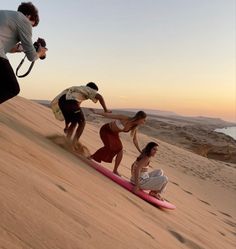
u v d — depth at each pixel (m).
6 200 2.80
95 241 3.15
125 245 3.55
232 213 13.09
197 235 6.49
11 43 4.93
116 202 5.30
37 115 10.83
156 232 5.04
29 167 4.07
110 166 9.59
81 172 5.77
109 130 7.40
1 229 2.44
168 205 7.27
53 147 6.54
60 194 3.73
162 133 45.59
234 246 7.40
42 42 5.30
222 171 22.77
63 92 7.38
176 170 18.98
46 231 2.75
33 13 5.04
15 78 4.99
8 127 5.64
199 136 48.41
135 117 7.26
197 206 10.86
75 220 3.33
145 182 7.36
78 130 7.37
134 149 21.22
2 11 4.84
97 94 7.32
